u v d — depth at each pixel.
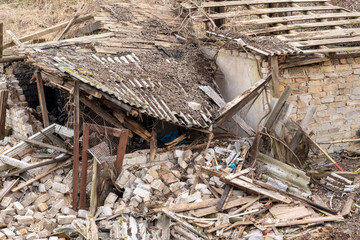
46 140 11.72
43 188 10.34
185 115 10.81
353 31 12.20
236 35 11.84
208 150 10.91
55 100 15.77
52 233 9.34
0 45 13.66
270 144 10.83
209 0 13.74
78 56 11.88
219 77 13.38
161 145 11.83
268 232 8.79
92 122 11.52
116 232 8.80
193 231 8.86
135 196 9.60
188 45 13.76
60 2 18.95
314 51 11.13
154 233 8.95
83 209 9.79
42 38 14.95
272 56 11.09
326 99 12.22
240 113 12.62
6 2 20.03
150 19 14.65
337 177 10.32
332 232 8.63
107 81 10.71
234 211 9.41
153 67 12.34
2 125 12.18
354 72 12.38
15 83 13.77
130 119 10.64
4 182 10.50
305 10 13.23
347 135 12.77
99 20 14.02
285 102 10.73
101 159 9.31
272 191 9.75
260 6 15.14
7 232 9.03
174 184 9.98
